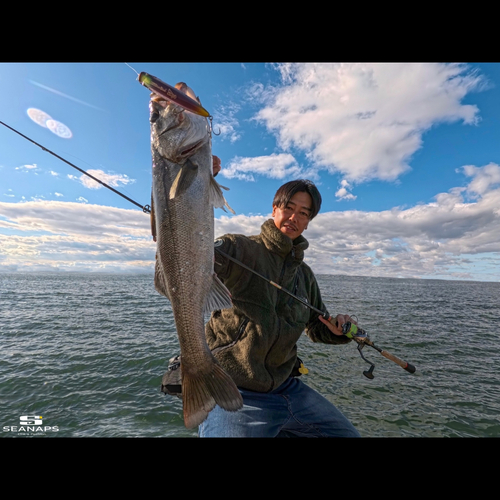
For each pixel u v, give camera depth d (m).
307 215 1.23
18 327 4.66
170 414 1.95
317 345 3.70
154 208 0.94
